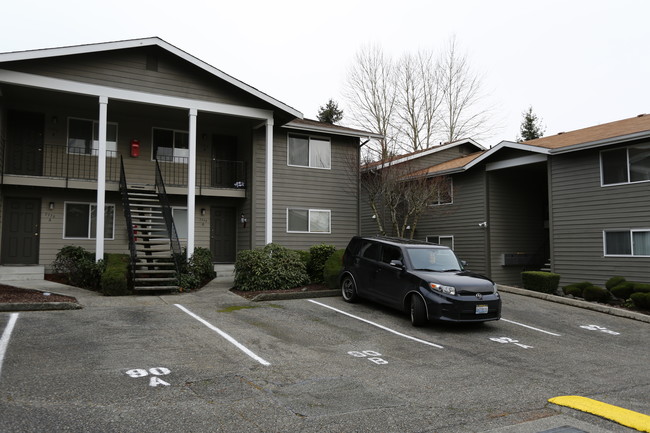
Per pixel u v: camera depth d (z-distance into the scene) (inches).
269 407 207.2
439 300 379.6
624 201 602.9
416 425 193.2
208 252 639.8
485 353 323.9
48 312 384.8
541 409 218.4
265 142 696.4
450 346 339.6
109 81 555.5
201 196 698.2
